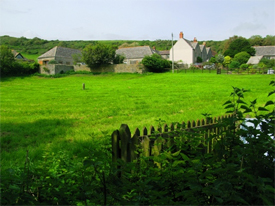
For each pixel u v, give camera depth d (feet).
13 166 18.62
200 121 18.31
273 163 9.54
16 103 63.21
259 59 240.32
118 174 11.43
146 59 177.17
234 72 157.58
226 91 77.56
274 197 7.61
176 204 8.29
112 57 191.11
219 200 7.43
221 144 10.25
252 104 10.32
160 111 46.57
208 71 176.55
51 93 86.38
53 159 13.69
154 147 11.93
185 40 237.04
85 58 184.85
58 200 9.00
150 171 9.98
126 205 8.30
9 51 168.45
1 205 7.75
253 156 9.12
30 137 30.01
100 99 67.72
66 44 431.43
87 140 26.94
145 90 87.51
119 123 37.81
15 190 8.52
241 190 9.20
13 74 171.63
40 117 43.80
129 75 171.63
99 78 163.53
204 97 65.21
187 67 207.51
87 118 42.60
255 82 103.35
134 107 52.11
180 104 54.80
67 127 35.42
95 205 9.27
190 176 8.67
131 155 11.88
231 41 331.16
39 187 9.12
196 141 11.19
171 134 12.50
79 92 87.45
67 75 178.91
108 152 11.65
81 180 9.04
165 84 106.83
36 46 397.39
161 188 9.55
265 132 9.76
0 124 37.27
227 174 8.18
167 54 289.12
